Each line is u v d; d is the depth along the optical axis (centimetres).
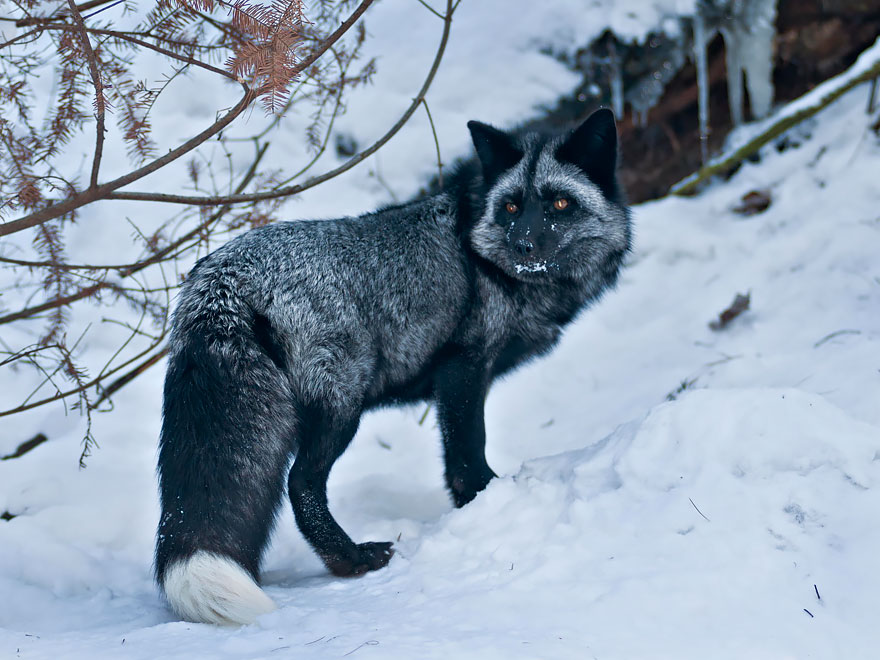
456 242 433
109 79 336
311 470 386
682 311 673
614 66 791
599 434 554
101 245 684
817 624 258
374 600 329
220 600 310
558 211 430
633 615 269
